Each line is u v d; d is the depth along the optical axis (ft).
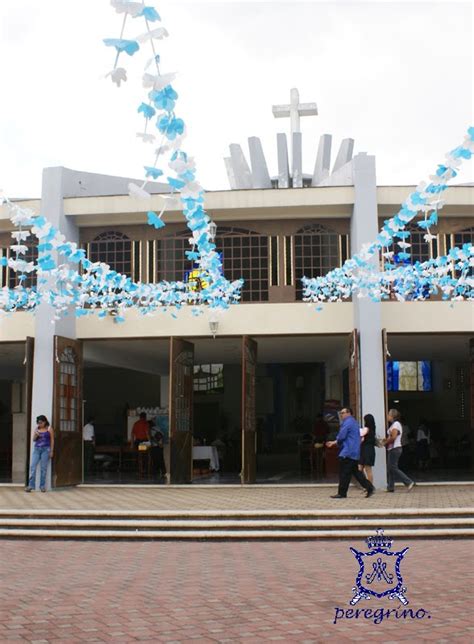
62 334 56.59
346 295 52.54
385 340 53.36
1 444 91.35
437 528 37.14
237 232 57.62
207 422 94.68
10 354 66.03
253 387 58.39
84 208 57.16
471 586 25.26
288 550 33.58
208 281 47.88
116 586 25.86
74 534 37.14
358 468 48.80
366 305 54.08
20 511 40.34
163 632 20.04
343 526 37.35
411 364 90.38
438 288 56.24
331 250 57.26
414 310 55.98
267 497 46.98
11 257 58.75
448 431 88.48
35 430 53.52
